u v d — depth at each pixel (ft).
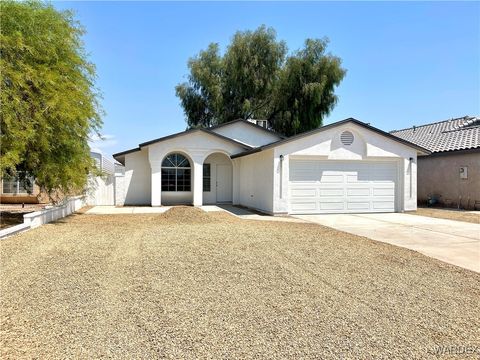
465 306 16.93
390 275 21.74
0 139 35.45
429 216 53.47
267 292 18.33
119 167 93.09
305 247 29.12
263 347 12.71
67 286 18.75
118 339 13.12
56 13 42.96
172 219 44.47
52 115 38.19
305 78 109.70
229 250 27.37
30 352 12.14
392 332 14.05
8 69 35.91
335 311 16.02
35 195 73.26
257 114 114.93
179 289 18.54
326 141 54.90
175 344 12.84
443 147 71.10
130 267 22.47
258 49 113.09
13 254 25.14
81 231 35.47
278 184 53.26
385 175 58.23
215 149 69.41
